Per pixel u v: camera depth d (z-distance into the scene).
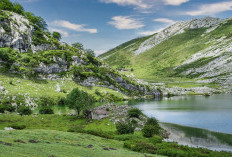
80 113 111.62
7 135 38.69
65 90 191.38
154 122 80.62
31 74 190.88
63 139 45.34
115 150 41.69
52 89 183.38
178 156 43.62
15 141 33.56
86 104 99.56
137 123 90.12
